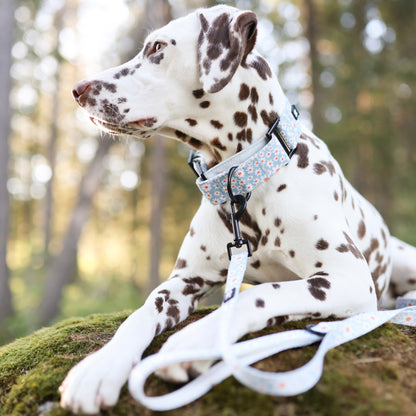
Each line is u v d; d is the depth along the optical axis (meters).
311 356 1.32
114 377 1.21
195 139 1.75
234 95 1.63
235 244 1.56
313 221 1.60
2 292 8.66
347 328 1.39
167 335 1.57
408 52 12.64
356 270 1.55
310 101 12.52
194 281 1.83
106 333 1.77
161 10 9.00
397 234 11.30
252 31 1.56
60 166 23.41
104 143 9.66
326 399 1.16
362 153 12.62
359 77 11.82
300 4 12.66
